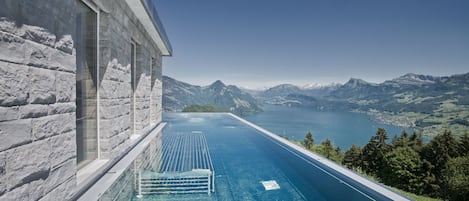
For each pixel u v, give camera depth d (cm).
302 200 312
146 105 643
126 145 446
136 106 583
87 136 338
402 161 2653
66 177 224
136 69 580
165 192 317
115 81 382
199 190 330
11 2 157
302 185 363
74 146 238
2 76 151
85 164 329
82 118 326
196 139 700
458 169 2275
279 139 674
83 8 324
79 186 267
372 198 314
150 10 498
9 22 156
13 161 160
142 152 472
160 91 913
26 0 170
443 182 2370
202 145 623
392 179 2719
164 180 357
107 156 358
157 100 848
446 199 2286
